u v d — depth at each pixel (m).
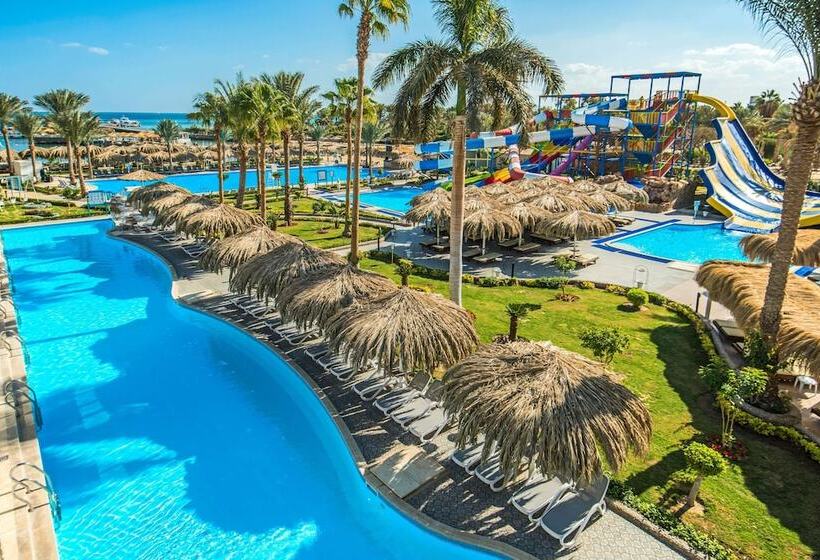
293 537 10.89
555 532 10.02
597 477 10.02
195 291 24.84
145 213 35.47
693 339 19.39
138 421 15.07
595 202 34.53
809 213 36.78
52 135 105.06
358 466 12.40
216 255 22.94
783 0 13.17
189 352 19.56
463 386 11.44
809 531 10.43
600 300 23.72
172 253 32.16
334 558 10.38
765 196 42.16
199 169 79.81
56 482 12.39
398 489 11.60
